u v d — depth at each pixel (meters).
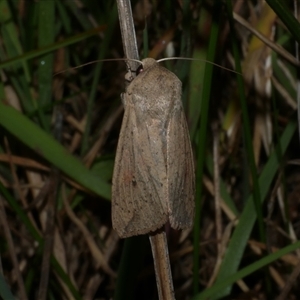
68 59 0.24
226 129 0.24
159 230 0.20
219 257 0.23
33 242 0.24
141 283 0.24
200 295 0.21
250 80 0.23
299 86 0.22
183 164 0.20
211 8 0.22
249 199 0.22
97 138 0.23
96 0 0.24
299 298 0.24
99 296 0.24
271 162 0.22
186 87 0.22
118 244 0.24
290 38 0.24
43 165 0.23
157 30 0.23
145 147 0.20
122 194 0.20
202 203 0.24
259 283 0.24
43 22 0.23
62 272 0.22
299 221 0.25
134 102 0.20
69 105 0.25
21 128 0.21
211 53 0.21
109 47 0.24
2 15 0.23
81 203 0.24
